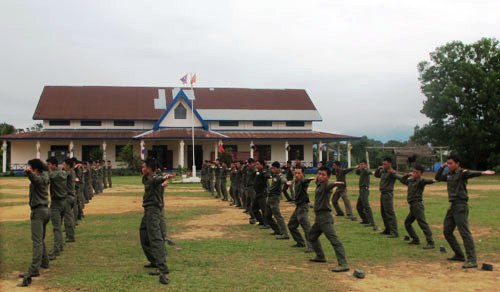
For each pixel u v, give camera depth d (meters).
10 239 11.14
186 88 54.66
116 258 9.15
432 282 7.49
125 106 49.97
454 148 45.19
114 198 21.91
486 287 7.21
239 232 12.24
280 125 51.81
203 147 49.09
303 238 10.91
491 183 32.97
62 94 50.09
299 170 9.70
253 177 13.64
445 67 44.88
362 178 13.30
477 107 44.25
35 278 7.66
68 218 10.79
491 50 44.62
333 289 7.07
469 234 8.60
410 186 10.44
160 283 7.32
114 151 47.78
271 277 7.71
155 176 7.85
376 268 8.41
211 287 7.13
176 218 14.85
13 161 46.25
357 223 13.79
